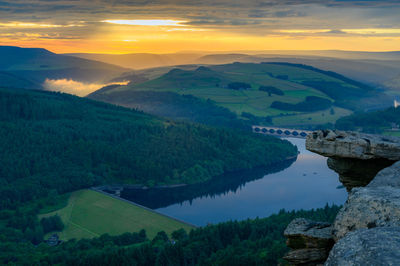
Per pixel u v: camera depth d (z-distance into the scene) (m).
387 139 24.77
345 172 26.05
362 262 9.18
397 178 17.91
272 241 154.62
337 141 24.72
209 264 146.00
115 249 185.88
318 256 20.95
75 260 165.25
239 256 137.88
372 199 14.56
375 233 10.14
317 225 22.09
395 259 8.79
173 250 161.00
